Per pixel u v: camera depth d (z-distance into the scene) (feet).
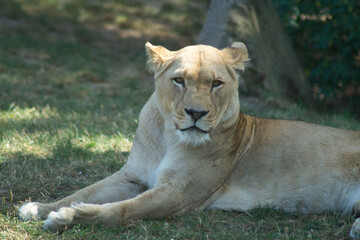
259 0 51.70
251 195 25.21
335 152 25.61
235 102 24.36
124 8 96.07
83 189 24.71
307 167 25.34
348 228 22.58
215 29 50.49
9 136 33.81
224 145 24.53
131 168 25.45
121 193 25.30
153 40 78.48
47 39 73.92
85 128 37.32
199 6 104.01
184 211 23.99
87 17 88.74
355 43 52.44
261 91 49.06
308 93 53.78
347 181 25.08
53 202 24.63
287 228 22.20
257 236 21.70
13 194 25.38
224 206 25.05
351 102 55.47
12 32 74.84
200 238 21.12
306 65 57.67
